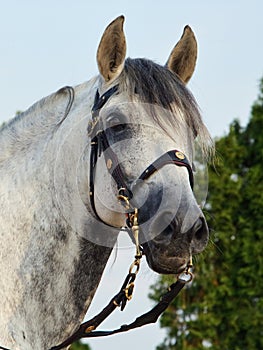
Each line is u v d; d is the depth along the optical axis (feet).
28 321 18.45
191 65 19.67
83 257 18.85
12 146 19.69
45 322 18.58
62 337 18.76
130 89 18.11
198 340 50.90
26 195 19.03
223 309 51.01
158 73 18.35
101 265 19.13
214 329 50.96
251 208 51.29
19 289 18.53
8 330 18.20
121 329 18.83
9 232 18.88
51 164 18.97
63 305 18.71
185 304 51.01
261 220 51.11
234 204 51.42
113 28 18.37
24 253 18.72
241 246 51.08
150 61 18.76
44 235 18.76
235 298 50.96
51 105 19.79
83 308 18.97
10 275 18.61
